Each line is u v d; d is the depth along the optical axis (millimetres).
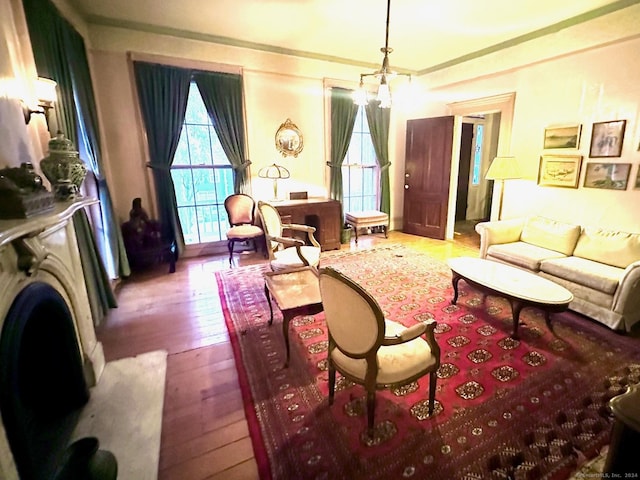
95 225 3262
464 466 1427
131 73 3777
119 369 2117
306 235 4668
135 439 1577
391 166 5914
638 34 2947
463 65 4703
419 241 5328
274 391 1914
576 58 3418
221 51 4105
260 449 1526
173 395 1898
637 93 3010
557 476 1374
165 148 4043
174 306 3051
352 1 3035
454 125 4992
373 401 1531
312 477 1388
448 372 2051
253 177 4680
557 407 1755
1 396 1108
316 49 4488
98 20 3486
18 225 1153
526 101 3955
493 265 2943
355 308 1394
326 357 2238
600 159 3320
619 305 2488
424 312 2850
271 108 4594
